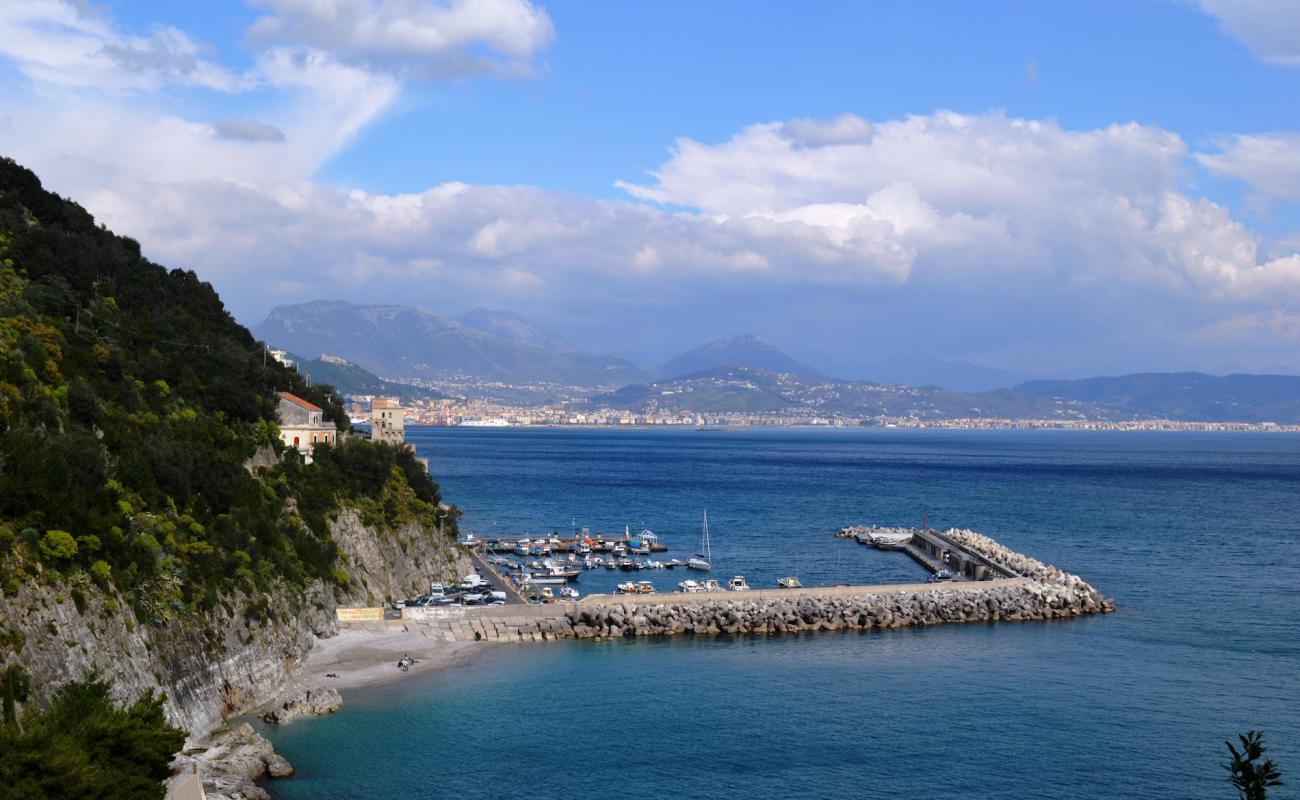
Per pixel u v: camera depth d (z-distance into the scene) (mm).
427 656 143750
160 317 166875
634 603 172250
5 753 71438
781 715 123188
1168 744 115562
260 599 127375
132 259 183750
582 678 136500
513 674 137625
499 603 177250
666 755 110188
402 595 177375
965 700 129750
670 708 125000
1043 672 142750
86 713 80875
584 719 120438
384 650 144125
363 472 185875
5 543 90750
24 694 83000
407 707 122812
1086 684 137125
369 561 170375
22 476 98938
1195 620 177125
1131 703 129250
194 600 113562
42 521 96250
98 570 98812
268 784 99938
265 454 160500
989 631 167750
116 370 136500
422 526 196625
